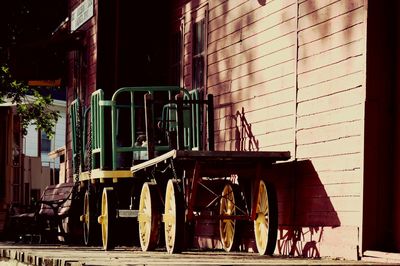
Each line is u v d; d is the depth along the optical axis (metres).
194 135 14.24
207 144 14.27
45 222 17.72
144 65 17.39
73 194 15.96
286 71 11.91
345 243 10.07
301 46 11.46
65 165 20.86
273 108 12.24
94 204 14.30
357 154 10.02
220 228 12.60
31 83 21.06
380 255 9.31
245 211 11.86
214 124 14.41
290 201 11.58
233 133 13.63
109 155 16.61
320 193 10.80
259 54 12.81
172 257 9.91
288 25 11.92
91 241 14.34
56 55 20.78
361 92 9.97
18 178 24.06
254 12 13.06
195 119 14.52
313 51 11.15
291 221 11.52
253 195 10.86
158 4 17.50
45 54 20.67
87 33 18.58
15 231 18.08
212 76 14.58
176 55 16.86
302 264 8.41
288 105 11.78
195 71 15.57
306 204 11.14
